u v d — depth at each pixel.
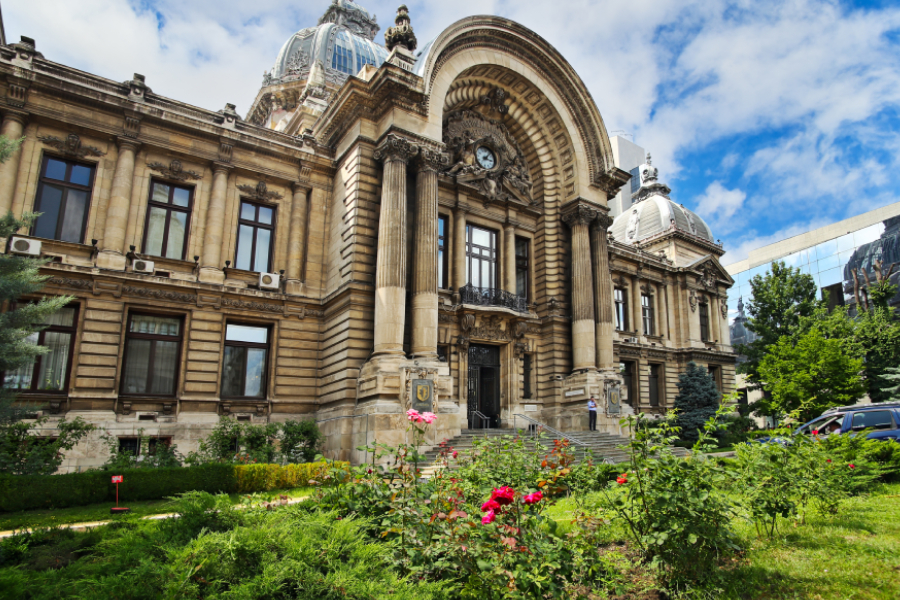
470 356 27.95
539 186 32.25
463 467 10.66
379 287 22.52
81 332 20.27
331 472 7.40
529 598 5.58
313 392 24.66
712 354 45.66
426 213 24.14
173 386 22.09
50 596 4.74
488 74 29.97
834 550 8.22
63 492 13.59
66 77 21.33
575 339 29.38
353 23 56.88
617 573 7.45
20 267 14.19
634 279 42.84
